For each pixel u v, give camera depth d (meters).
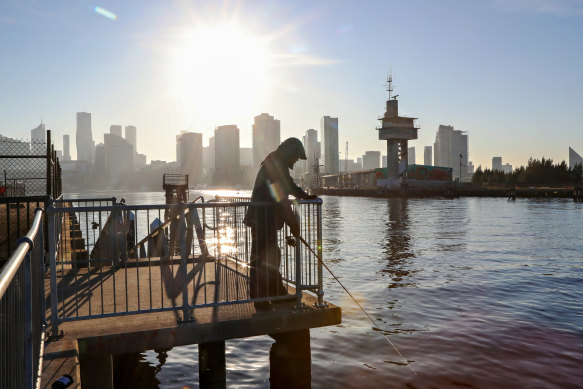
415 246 25.08
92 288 5.69
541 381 6.52
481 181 166.75
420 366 7.16
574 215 52.34
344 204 97.50
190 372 7.11
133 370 7.21
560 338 8.55
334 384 6.50
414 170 142.62
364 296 12.55
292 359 4.93
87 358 3.94
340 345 8.29
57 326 3.96
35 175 12.67
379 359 7.53
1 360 1.83
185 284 4.38
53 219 4.02
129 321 4.34
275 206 4.94
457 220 46.03
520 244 25.31
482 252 22.16
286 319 4.62
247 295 5.29
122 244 7.27
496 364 7.21
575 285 13.80
